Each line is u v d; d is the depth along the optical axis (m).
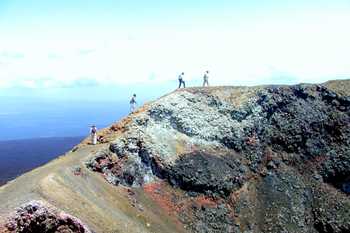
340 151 65.06
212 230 54.09
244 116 65.50
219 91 67.69
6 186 42.06
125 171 52.88
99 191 47.03
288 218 58.22
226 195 57.97
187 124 62.03
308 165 64.50
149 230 47.09
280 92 68.38
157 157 56.34
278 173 62.47
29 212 32.66
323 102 68.75
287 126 66.06
